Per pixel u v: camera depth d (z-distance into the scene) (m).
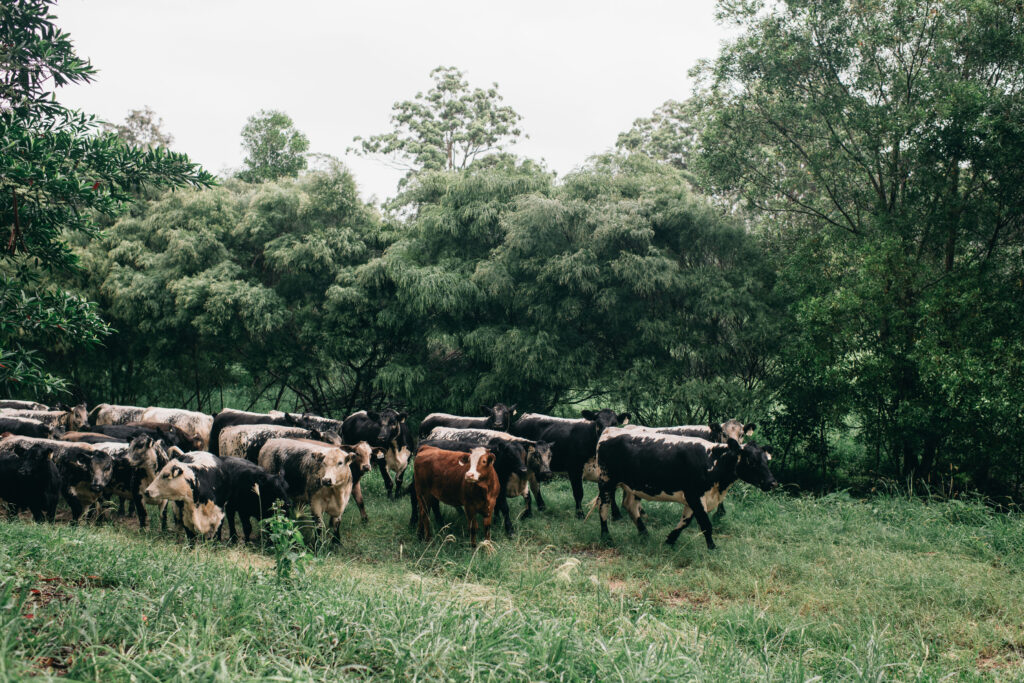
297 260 17.86
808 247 14.85
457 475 9.06
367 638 4.29
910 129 13.39
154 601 4.40
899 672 5.05
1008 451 12.10
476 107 35.62
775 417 15.23
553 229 16.12
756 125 15.62
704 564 8.52
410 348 18.22
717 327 15.97
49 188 7.25
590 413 11.64
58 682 2.91
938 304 12.63
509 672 3.98
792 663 4.87
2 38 7.39
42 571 5.34
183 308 17.28
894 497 12.17
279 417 13.94
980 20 13.04
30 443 9.48
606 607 6.36
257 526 10.04
